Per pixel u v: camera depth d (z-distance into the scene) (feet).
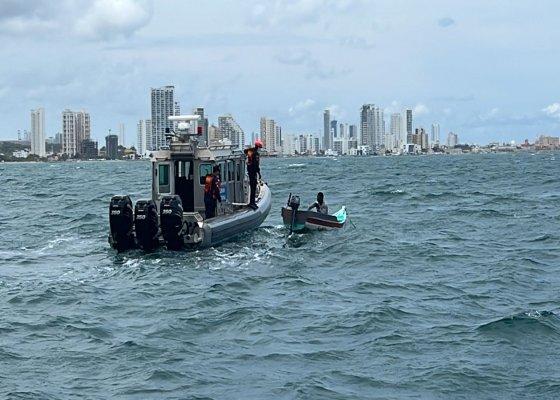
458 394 46.73
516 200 175.11
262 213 110.42
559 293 73.31
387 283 78.84
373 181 277.44
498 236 113.91
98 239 113.60
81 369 51.83
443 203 171.01
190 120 101.24
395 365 51.88
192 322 63.21
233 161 108.47
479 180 275.80
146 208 92.99
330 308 67.77
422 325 61.57
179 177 100.17
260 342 57.57
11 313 67.87
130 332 60.95
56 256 98.89
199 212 100.01
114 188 258.57
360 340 57.67
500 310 66.59
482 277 81.46
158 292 75.20
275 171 408.05
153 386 48.44
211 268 86.17
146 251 94.27
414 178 300.81
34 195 228.43
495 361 52.26
